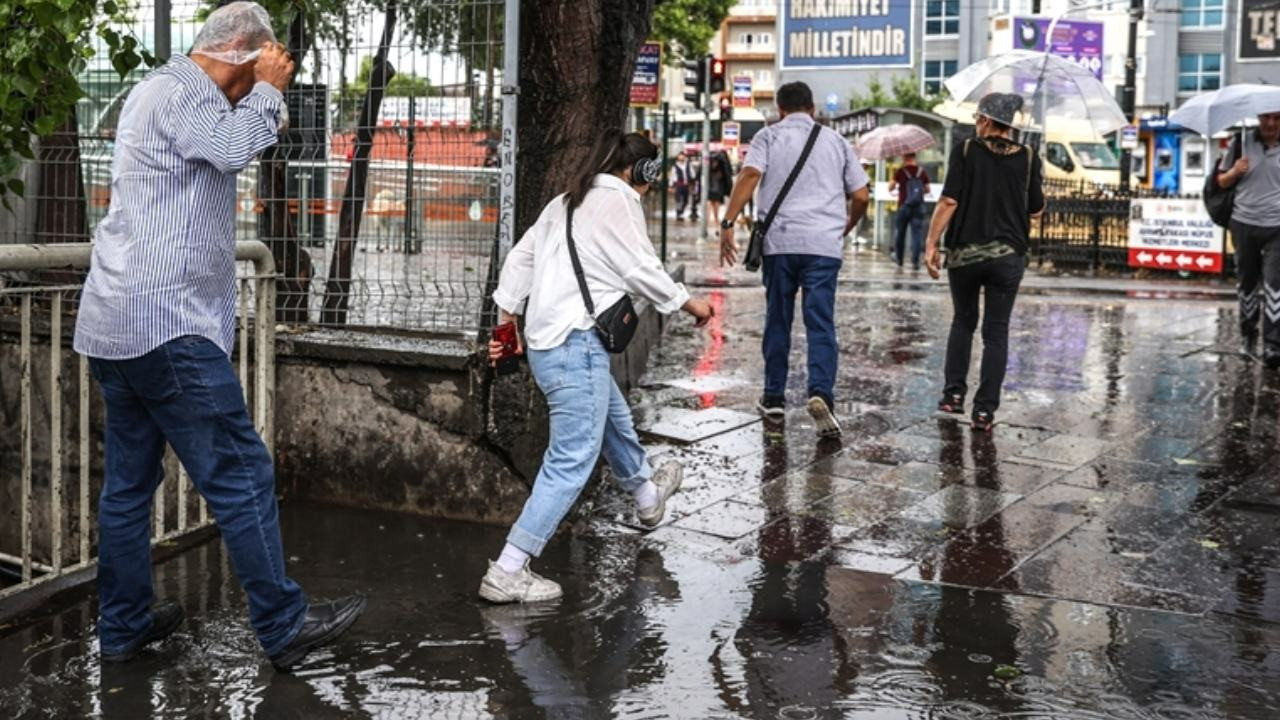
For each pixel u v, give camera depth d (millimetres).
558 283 4648
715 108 41188
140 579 4113
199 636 4340
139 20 6234
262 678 3988
